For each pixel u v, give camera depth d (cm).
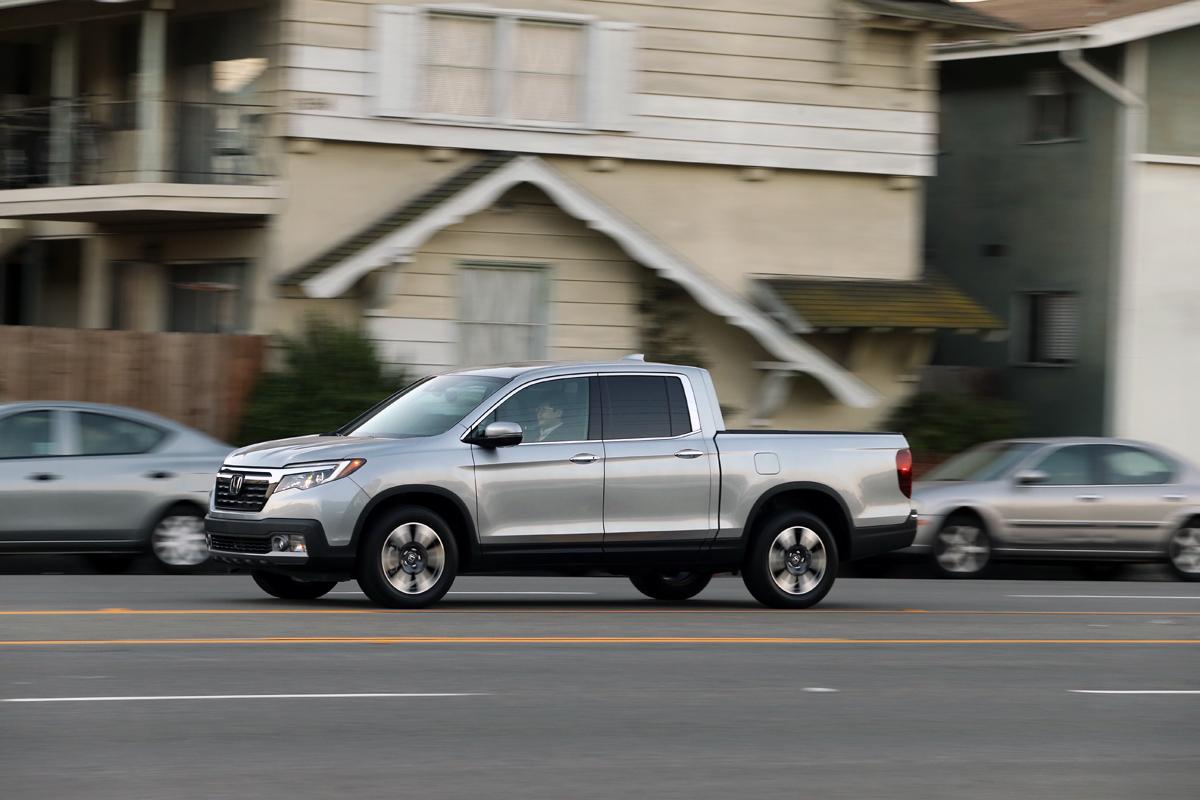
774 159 3681
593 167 3544
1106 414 4000
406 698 1427
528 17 3456
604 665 1642
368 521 2017
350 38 3322
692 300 3575
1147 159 3991
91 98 3556
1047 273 4159
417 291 3372
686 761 1220
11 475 2448
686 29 3597
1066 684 1636
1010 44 4041
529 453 2078
